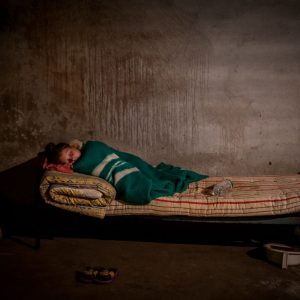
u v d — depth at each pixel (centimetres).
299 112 369
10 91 378
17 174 389
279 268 285
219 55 364
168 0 359
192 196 303
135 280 264
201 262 295
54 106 377
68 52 370
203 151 378
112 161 317
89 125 378
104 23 365
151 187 294
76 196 291
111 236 351
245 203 290
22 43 371
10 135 384
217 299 239
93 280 259
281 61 363
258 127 372
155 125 375
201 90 369
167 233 361
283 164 377
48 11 366
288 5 355
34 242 335
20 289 250
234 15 358
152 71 369
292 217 296
